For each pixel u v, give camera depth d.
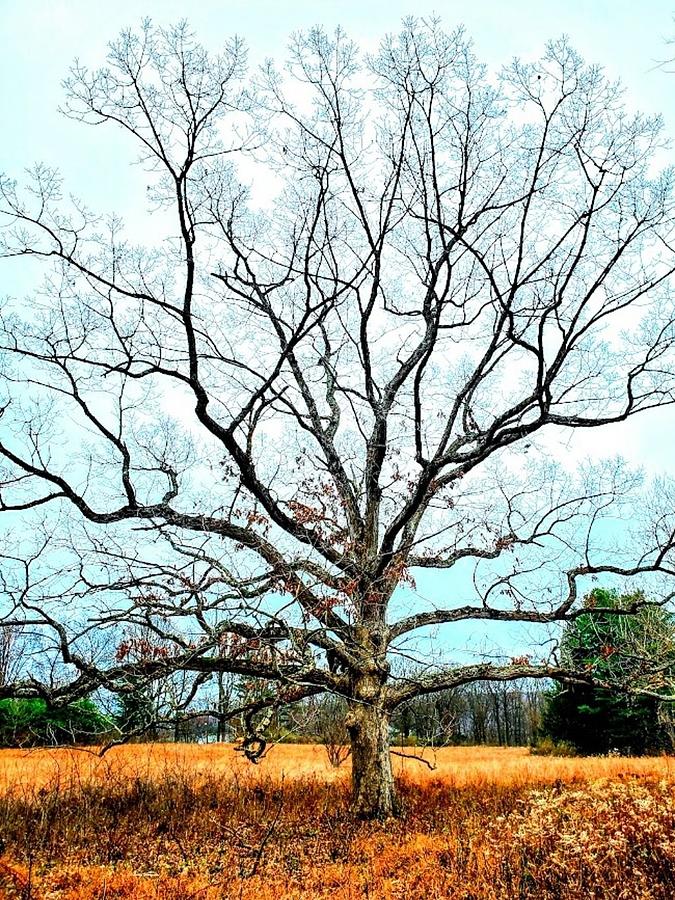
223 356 15.01
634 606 13.31
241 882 8.00
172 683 11.36
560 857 6.80
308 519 12.51
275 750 30.16
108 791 13.64
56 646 9.92
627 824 7.38
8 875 7.80
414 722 27.08
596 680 13.30
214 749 24.33
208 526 12.70
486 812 12.24
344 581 12.21
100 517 12.22
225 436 12.63
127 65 10.55
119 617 10.56
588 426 14.12
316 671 12.87
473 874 7.51
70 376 12.10
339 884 8.20
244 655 12.14
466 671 13.50
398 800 12.84
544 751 34.81
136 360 12.64
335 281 13.91
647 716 31.59
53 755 20.52
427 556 14.91
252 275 14.73
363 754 12.88
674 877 6.25
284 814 12.45
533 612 13.48
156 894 7.59
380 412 14.62
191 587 10.84
